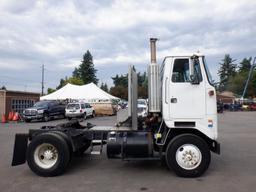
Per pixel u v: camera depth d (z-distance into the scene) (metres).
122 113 7.81
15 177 6.84
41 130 7.36
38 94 36.00
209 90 6.67
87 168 7.67
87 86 34.81
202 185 6.04
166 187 5.93
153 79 7.09
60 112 29.14
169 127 6.73
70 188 5.94
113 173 7.13
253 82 85.19
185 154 6.58
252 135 14.63
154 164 8.05
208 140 6.91
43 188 5.95
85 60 96.25
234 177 6.66
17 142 7.16
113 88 63.28
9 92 29.56
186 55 6.77
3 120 25.42
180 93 6.72
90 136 7.62
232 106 50.09
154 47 7.13
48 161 6.97
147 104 7.36
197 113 6.67
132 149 6.90
